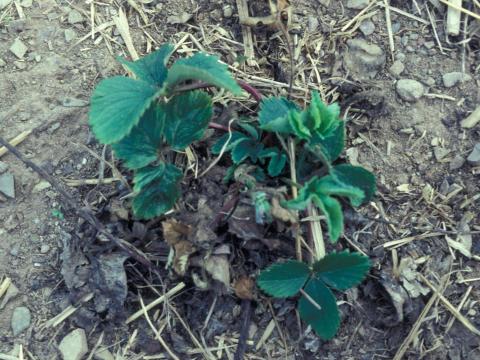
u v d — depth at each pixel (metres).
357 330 0.46
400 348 0.46
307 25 0.53
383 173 0.49
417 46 0.52
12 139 0.49
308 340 0.45
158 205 0.44
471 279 0.47
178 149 0.44
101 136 0.39
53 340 0.45
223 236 0.44
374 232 0.48
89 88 0.51
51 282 0.47
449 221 0.48
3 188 0.48
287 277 0.43
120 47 0.52
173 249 0.44
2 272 0.47
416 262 0.47
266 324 0.46
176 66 0.40
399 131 0.50
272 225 0.45
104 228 0.46
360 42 0.52
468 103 0.50
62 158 0.49
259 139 0.46
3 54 0.51
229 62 0.53
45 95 0.50
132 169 0.46
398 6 0.54
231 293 0.45
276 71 0.52
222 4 0.54
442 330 0.46
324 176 0.42
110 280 0.45
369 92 0.50
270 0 0.52
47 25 0.52
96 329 0.46
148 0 0.54
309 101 0.51
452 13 0.53
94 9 0.53
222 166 0.47
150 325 0.46
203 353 0.45
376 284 0.46
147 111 0.42
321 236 0.45
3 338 0.45
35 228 0.47
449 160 0.49
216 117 0.49
